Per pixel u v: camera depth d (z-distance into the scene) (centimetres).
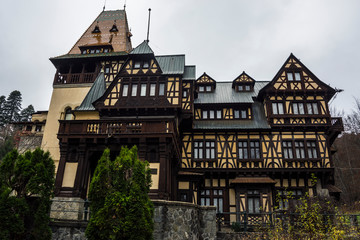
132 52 2061
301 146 2156
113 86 2022
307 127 2161
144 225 875
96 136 1582
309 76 2286
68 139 1625
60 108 2178
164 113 1930
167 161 1504
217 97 2439
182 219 1104
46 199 932
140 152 1526
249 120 2289
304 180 2084
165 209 1071
